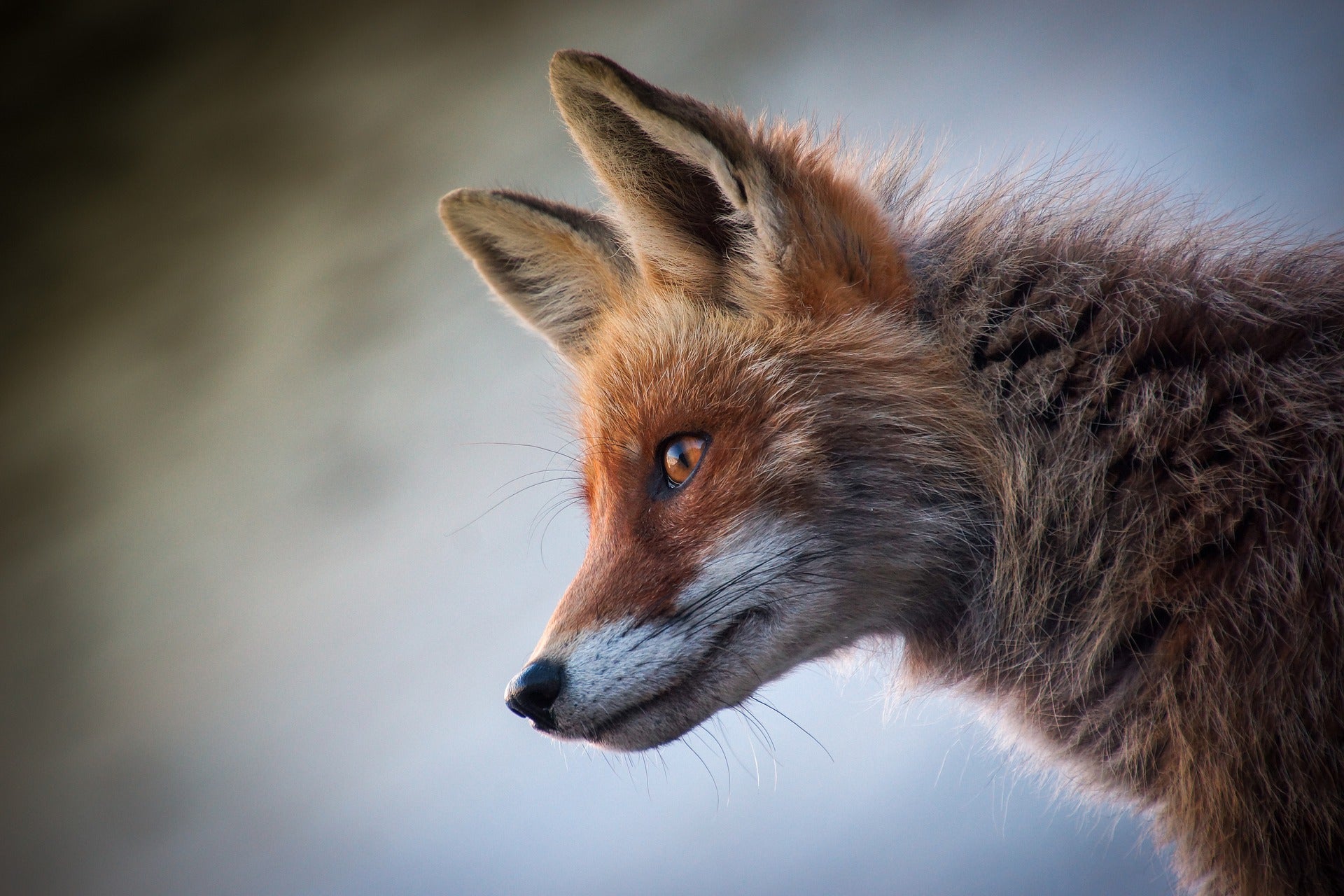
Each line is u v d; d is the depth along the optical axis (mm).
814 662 4777
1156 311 4719
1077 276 4730
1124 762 4723
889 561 4734
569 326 4824
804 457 4727
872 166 4801
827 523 4727
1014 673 4746
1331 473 4684
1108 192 4762
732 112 4734
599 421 4770
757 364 4734
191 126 11930
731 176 4719
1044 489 4727
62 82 12844
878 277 4742
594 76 4715
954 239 4762
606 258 4793
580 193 6961
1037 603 4730
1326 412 4691
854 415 4730
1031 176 4770
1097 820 4891
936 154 4809
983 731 4859
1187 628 4695
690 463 4742
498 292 4836
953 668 4758
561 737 4730
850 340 4734
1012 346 4734
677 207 4746
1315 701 4672
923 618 4754
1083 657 4723
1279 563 4684
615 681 4727
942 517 4734
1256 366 4703
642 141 4734
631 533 4742
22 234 11984
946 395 4734
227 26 12578
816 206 4734
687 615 4727
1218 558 4691
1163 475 4707
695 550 4730
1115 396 4719
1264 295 4719
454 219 4820
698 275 4754
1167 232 4750
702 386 4742
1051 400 4727
